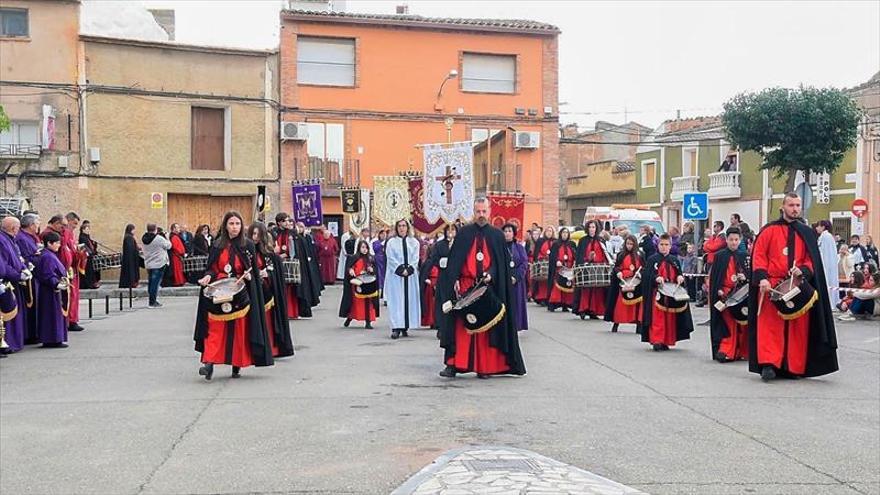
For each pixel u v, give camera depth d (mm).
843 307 20953
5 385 10328
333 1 37656
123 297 24609
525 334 16141
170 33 38125
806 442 7645
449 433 7855
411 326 15602
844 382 10906
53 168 28234
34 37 28203
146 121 29641
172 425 8164
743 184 42312
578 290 19031
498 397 9617
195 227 30734
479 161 36938
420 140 35031
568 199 59250
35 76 28203
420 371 11523
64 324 13977
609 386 10398
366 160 34500
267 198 30000
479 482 4879
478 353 10922
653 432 7949
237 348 10656
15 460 6992
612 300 16594
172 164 30062
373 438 7660
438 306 11938
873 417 8742
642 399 9570
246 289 10633
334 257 30703
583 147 60125
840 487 6305
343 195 31281
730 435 7871
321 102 34000
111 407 8992
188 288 26547
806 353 10945
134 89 29359
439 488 4762
